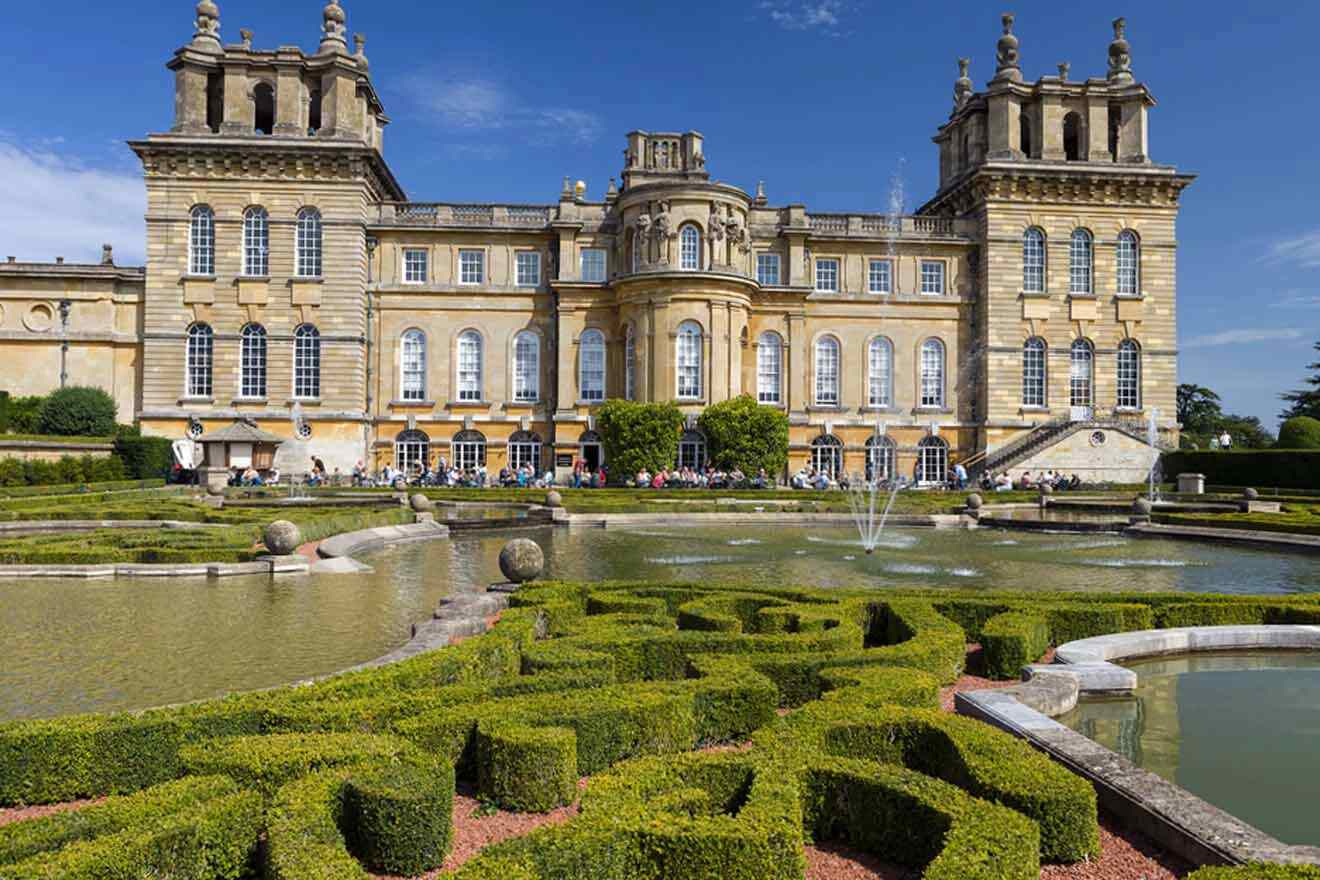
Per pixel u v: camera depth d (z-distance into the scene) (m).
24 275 51.34
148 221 49.94
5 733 7.07
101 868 5.12
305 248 51.16
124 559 19.42
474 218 54.53
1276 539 25.97
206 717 7.46
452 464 53.56
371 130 56.78
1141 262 54.84
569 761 7.04
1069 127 59.12
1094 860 6.17
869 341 55.62
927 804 6.03
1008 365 54.34
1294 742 8.59
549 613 12.95
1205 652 11.86
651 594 14.40
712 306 50.34
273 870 5.30
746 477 48.72
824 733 7.29
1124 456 52.59
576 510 34.59
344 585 18.08
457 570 20.48
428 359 53.28
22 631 13.49
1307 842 6.51
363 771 6.34
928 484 53.91
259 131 57.31
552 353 53.97
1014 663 10.88
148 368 49.91
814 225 56.00
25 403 49.38
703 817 5.77
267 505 34.38
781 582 18.59
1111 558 23.52
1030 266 54.88
